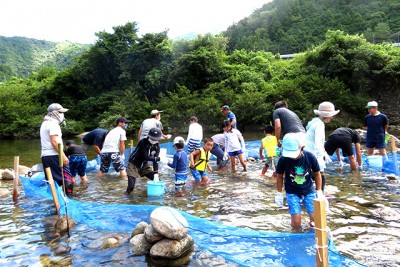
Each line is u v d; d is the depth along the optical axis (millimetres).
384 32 48625
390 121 25703
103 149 8586
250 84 28141
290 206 4469
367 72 27031
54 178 6211
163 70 30781
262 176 8062
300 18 67312
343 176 7562
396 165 7496
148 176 7156
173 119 27344
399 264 3406
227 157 9109
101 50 32531
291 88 25969
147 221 4863
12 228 4852
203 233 4312
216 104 26250
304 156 4379
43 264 3680
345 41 28109
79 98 34844
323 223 2924
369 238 4090
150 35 31969
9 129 28469
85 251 4008
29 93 35844
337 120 24578
